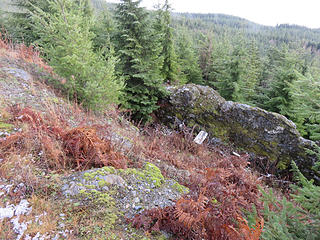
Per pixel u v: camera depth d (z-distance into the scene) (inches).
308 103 128.9
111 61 214.1
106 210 91.7
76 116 181.6
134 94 345.7
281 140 326.3
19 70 223.0
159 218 91.9
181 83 627.2
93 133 131.9
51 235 74.7
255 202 125.4
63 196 93.4
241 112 352.5
